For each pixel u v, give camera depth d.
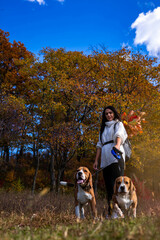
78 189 4.29
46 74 15.20
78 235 1.75
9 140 13.91
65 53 16.77
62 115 14.69
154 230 1.59
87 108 14.05
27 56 20.66
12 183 16.70
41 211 4.52
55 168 21.31
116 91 14.09
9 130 13.35
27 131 13.74
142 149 11.95
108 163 3.96
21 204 5.85
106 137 4.09
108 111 4.16
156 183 11.78
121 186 3.71
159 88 14.06
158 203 5.72
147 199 6.73
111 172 3.93
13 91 19.98
